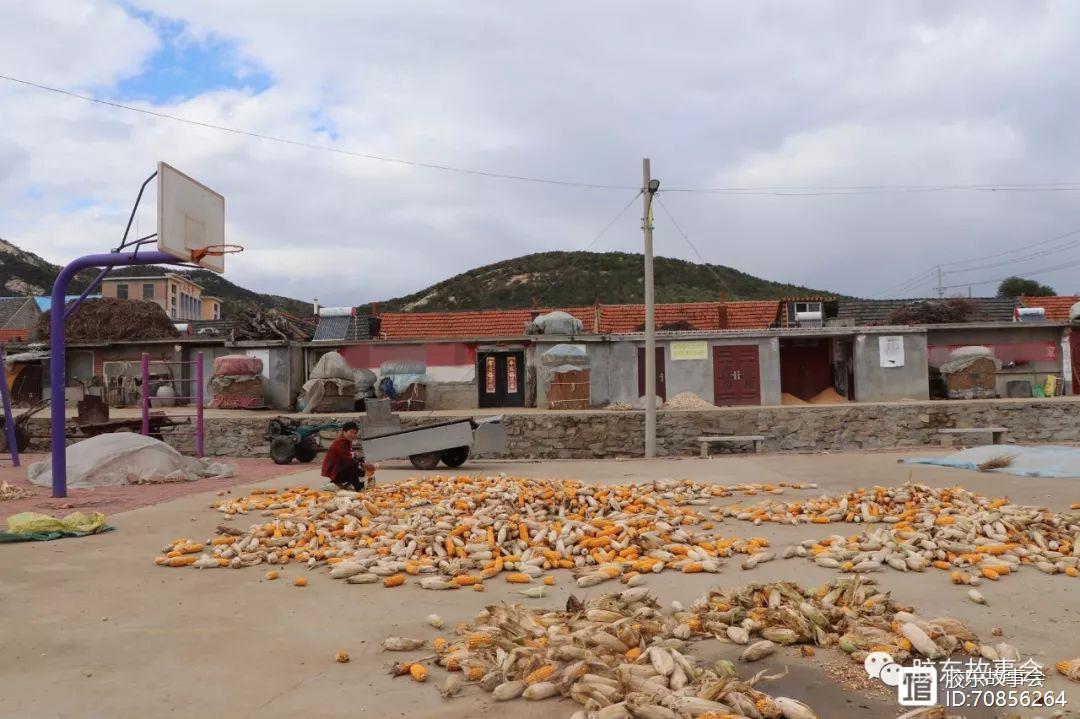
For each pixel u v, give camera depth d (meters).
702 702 3.60
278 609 5.73
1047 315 34.66
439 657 4.56
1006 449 15.15
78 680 4.25
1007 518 7.96
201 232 13.65
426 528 8.10
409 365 28.75
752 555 7.29
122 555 7.62
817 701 3.97
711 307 34.88
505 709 3.84
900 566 6.71
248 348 28.31
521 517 8.88
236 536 8.36
